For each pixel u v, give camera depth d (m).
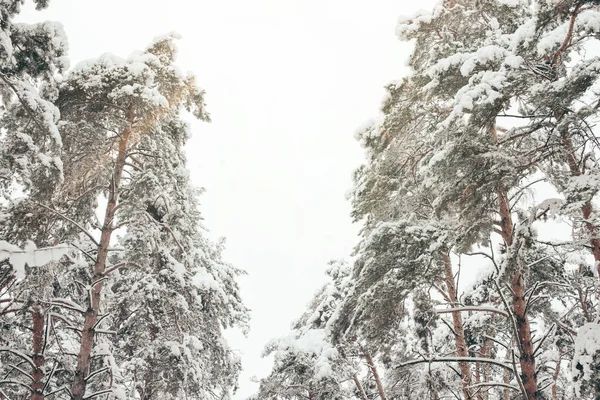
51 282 9.52
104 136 11.95
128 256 10.82
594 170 7.96
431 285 9.41
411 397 10.66
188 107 13.21
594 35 8.31
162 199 11.71
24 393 11.76
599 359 7.39
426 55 12.21
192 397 12.38
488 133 9.68
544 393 12.84
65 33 9.38
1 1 8.86
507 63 7.94
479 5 11.15
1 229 9.16
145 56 11.62
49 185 9.07
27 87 8.66
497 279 8.34
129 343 12.52
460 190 8.73
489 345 14.24
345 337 10.23
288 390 15.16
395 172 11.92
